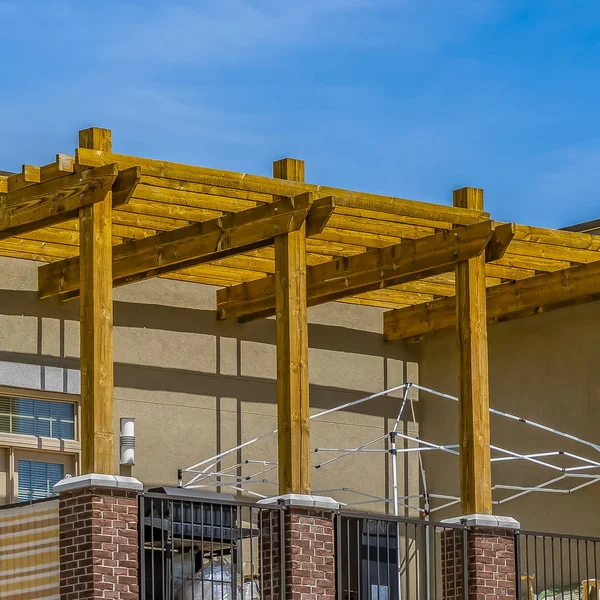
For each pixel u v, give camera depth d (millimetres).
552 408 25672
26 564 19266
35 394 23594
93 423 18969
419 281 26203
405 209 21734
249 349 26047
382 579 23594
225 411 25516
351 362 27062
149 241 22719
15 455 23266
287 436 20406
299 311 20734
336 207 21719
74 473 23812
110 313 19375
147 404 24734
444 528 22156
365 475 26750
